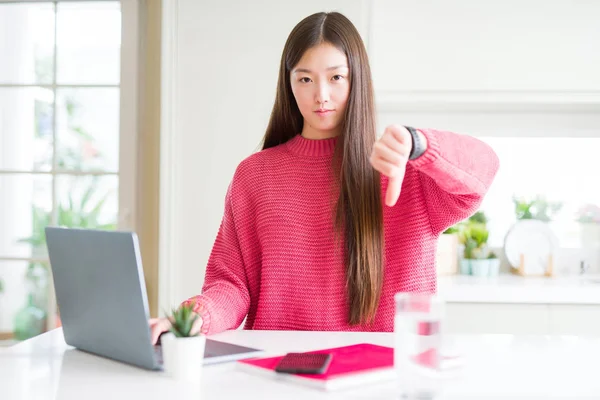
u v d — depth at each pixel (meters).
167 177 2.43
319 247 1.34
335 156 1.35
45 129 2.66
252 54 2.43
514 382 0.83
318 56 1.27
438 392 0.75
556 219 2.80
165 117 2.43
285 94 1.44
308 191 1.37
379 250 1.28
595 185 2.77
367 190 1.28
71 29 2.63
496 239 2.81
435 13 2.43
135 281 0.88
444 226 1.30
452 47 2.43
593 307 2.24
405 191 1.32
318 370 0.82
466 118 2.72
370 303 1.27
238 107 2.43
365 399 0.75
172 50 2.43
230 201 1.46
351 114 1.30
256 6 2.42
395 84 2.44
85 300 1.00
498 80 2.42
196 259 2.43
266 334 1.18
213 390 0.80
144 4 2.58
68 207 2.64
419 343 0.75
